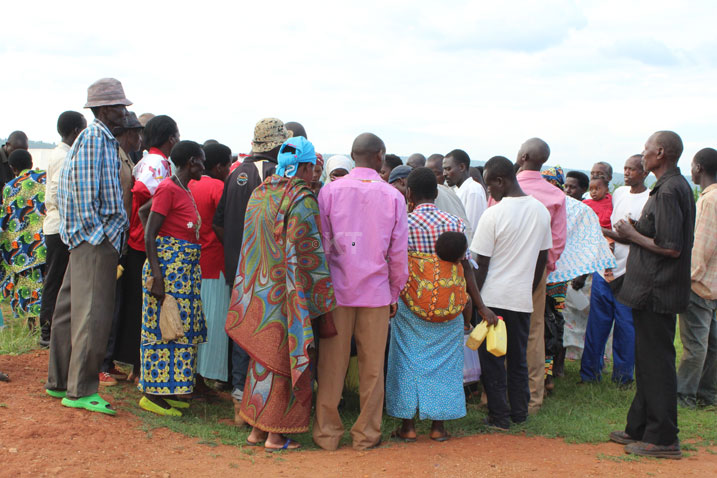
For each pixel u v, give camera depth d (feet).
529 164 20.74
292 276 14.80
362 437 15.71
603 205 27.02
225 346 19.56
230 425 17.17
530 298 17.83
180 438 15.42
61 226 15.89
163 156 18.74
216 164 20.44
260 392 15.24
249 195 17.76
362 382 15.87
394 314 16.15
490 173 18.02
